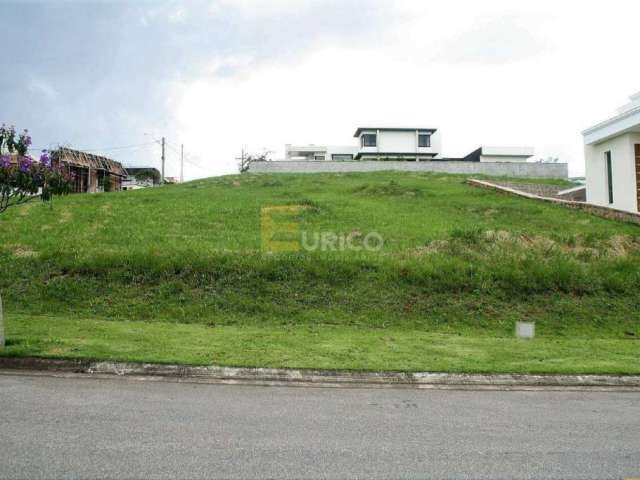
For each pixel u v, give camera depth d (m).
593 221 18.72
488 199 23.28
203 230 17.25
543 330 10.74
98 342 8.24
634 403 6.51
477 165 38.38
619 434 5.27
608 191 21.69
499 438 5.07
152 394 6.25
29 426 4.98
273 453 4.52
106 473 4.00
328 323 10.69
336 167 38.12
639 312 11.55
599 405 6.38
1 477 3.87
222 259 12.77
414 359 8.02
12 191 8.44
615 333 10.71
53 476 3.91
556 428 5.43
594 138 21.95
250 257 13.01
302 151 66.06
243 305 11.20
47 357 7.32
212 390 6.53
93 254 13.05
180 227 17.64
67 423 5.10
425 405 6.17
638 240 15.90
